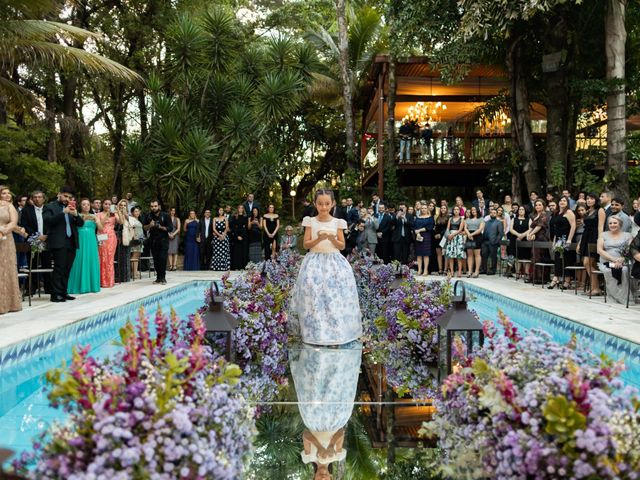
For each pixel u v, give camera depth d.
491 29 12.09
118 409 1.78
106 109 18.77
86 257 8.83
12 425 3.01
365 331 5.65
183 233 15.83
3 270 6.67
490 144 17.50
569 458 1.77
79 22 16.17
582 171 12.74
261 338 4.44
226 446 2.01
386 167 16.77
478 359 2.18
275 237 13.78
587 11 12.42
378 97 16.67
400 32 14.29
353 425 3.06
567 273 9.50
